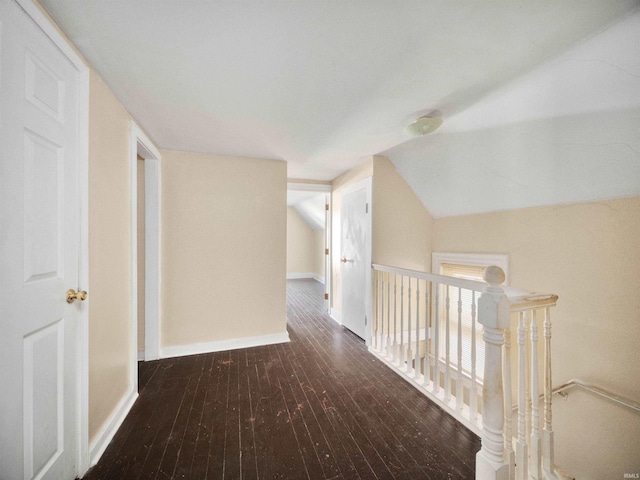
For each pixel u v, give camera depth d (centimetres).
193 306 265
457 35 112
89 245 130
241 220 280
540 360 205
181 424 161
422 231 306
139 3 96
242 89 154
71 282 118
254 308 286
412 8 99
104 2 96
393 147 254
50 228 106
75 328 121
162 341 255
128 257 178
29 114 95
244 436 152
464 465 134
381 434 155
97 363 138
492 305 112
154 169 245
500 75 140
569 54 121
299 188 384
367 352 271
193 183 264
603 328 173
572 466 190
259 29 109
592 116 140
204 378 216
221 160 273
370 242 286
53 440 107
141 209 248
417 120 183
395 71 138
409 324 219
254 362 246
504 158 196
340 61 130
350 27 108
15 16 88
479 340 273
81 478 123
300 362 247
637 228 158
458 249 282
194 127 205
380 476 127
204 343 268
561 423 197
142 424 161
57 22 106
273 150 262
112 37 113
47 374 104
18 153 91
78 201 123
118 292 162
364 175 302
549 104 148
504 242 238
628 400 158
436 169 253
